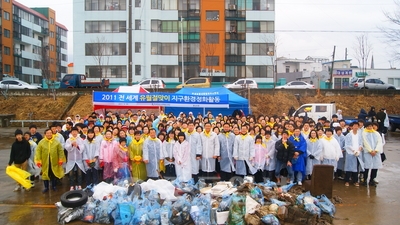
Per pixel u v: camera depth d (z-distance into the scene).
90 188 8.16
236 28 41.31
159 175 9.42
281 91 29.58
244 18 41.34
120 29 39.91
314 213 6.53
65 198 6.98
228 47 41.28
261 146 9.59
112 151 9.13
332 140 9.70
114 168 9.08
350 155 9.60
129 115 14.97
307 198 7.09
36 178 10.65
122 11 39.91
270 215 6.36
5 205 7.94
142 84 30.88
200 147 9.55
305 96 29.66
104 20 39.84
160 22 40.66
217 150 9.58
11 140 18.94
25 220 6.98
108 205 6.85
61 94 29.42
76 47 39.91
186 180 8.80
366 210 7.50
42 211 7.52
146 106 15.92
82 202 6.90
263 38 41.25
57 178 9.58
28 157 9.33
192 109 18.17
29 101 28.70
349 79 45.75
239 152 9.53
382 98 29.78
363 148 9.63
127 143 9.64
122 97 15.67
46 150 8.98
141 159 9.23
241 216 6.43
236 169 9.63
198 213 6.50
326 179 7.90
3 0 47.78
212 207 6.83
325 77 44.91
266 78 41.44
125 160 9.21
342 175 10.71
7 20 48.59
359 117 19.89
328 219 6.75
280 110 27.45
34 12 55.00
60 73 63.72
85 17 39.81
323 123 11.65
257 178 9.77
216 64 41.22
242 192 7.34
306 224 6.47
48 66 49.78
